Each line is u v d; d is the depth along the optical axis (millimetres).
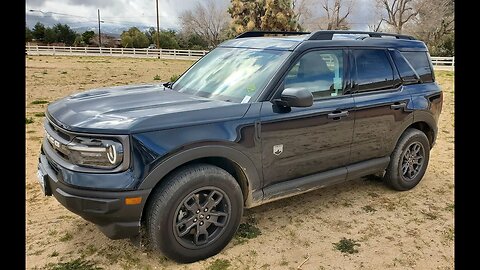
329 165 3875
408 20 43875
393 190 4695
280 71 3494
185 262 3115
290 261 3193
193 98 3537
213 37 56406
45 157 3268
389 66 4367
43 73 17953
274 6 36844
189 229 3049
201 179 3004
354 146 4020
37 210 3979
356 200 4410
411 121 4516
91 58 32250
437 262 3225
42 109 9305
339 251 3354
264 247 3385
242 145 3170
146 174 2754
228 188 3156
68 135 2840
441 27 41906
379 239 3570
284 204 4250
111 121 2822
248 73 3674
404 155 4543
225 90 3641
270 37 4309
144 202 2783
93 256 3199
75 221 3764
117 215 2744
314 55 3752
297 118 3482
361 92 4059
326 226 3785
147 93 3770
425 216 4047
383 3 44688
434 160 5969
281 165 3479
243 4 38406
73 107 3240
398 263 3205
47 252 3238
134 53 36969
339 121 3795
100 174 2703
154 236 2930
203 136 2967
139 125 2766
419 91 4609
